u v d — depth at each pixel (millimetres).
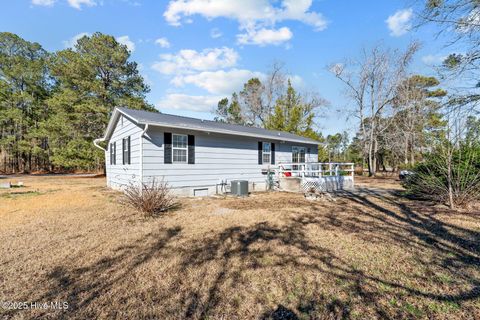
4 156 26109
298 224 5062
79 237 4141
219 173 9844
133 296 2420
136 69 19781
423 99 18156
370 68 19781
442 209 6547
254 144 11312
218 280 2729
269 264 3129
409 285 2623
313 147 15562
